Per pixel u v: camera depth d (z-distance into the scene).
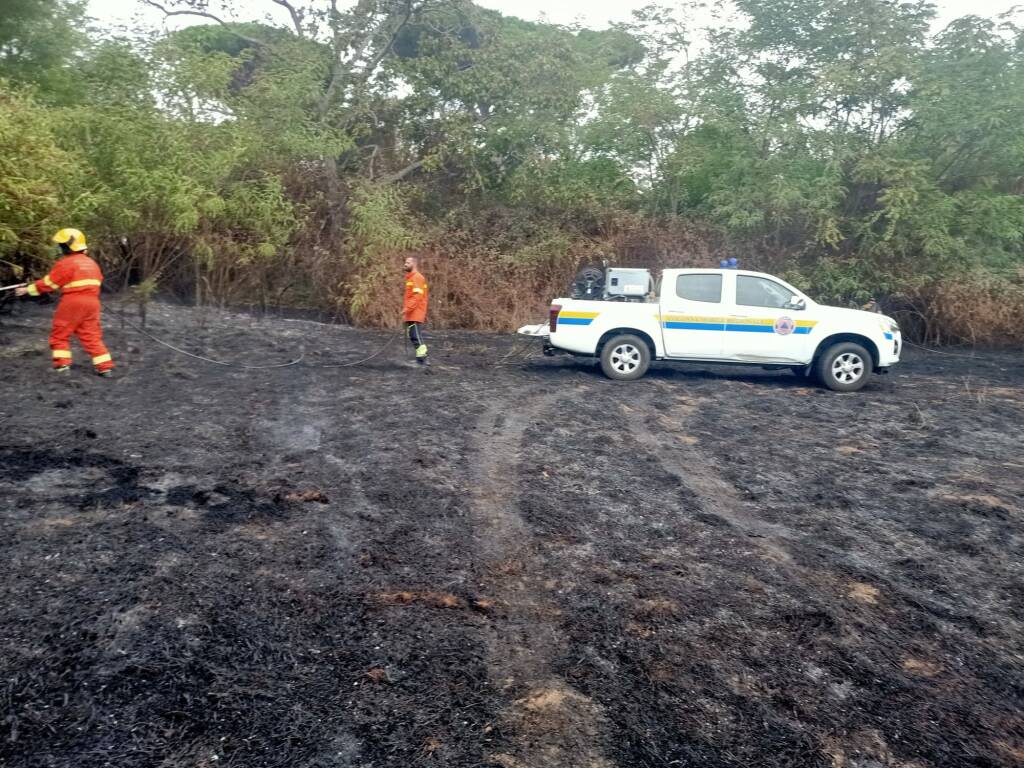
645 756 3.30
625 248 18.47
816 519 6.14
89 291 9.39
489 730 3.42
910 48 18.06
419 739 3.33
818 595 4.83
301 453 7.10
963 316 17.59
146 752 3.15
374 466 6.85
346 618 4.28
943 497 6.70
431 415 8.77
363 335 14.91
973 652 4.25
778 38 19.33
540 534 5.59
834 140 18.11
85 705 3.40
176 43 15.77
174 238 14.48
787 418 9.55
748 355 11.52
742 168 18.22
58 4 15.62
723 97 18.75
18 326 12.13
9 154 10.04
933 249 17.47
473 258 17.81
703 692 3.77
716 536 5.71
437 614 4.38
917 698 3.81
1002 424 9.60
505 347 14.59
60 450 6.70
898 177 17.12
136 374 9.87
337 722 3.41
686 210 19.58
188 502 5.75
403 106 20.14
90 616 4.07
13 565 4.56
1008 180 18.61
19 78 14.70
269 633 4.07
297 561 4.91
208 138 14.95
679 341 11.54
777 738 3.46
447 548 5.27
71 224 12.05
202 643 3.93
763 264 18.62
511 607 4.52
